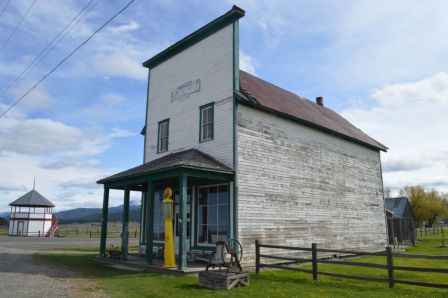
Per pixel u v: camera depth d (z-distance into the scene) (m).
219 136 14.64
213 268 11.41
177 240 15.79
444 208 69.81
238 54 14.93
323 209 17.73
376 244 21.48
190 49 17.06
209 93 15.54
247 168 14.25
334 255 17.77
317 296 8.63
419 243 31.80
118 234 50.38
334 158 19.39
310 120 17.80
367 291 9.38
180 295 8.58
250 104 14.73
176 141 16.80
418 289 10.04
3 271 12.16
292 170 16.33
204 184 15.23
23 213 47.66
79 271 12.54
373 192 22.34
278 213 15.16
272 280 10.95
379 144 24.34
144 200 18.20
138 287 9.55
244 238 13.54
